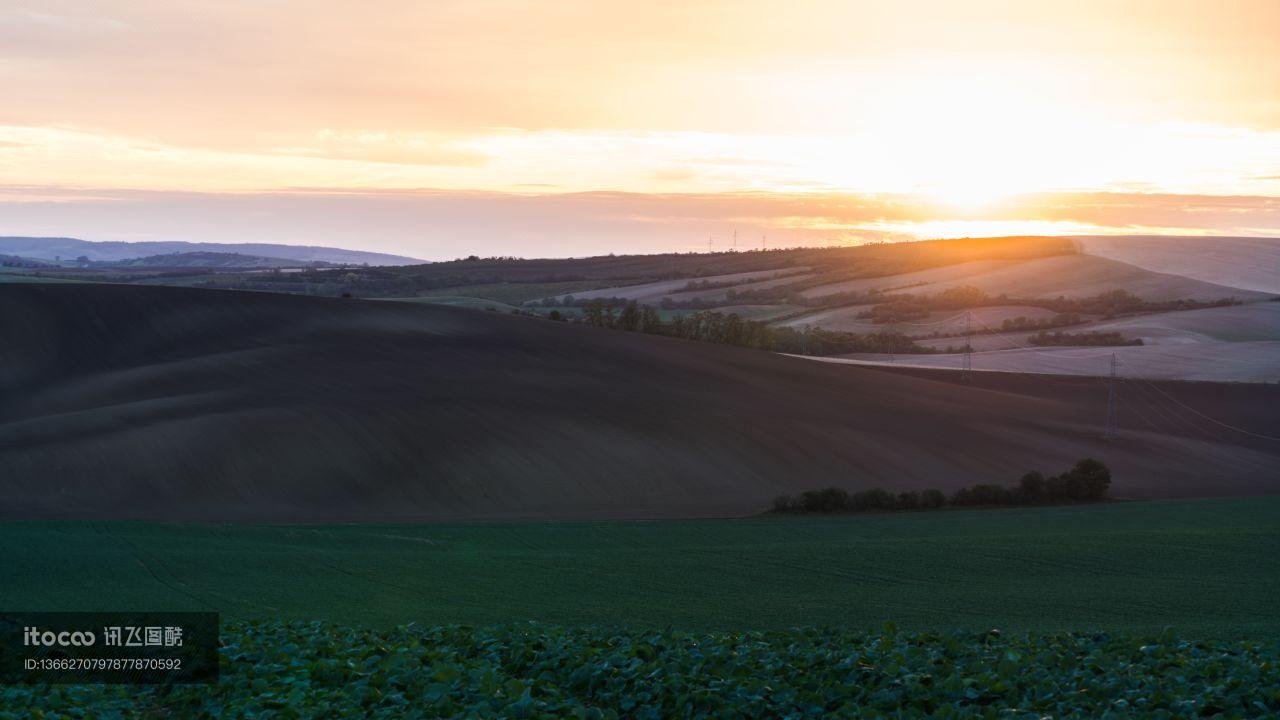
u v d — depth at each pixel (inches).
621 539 1934.1
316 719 492.4
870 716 484.4
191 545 1729.8
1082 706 497.0
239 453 2516.0
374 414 2812.5
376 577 1497.3
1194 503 2504.9
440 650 639.1
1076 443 3321.9
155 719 539.5
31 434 2586.1
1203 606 1237.7
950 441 3176.7
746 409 3250.5
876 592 1379.2
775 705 515.8
